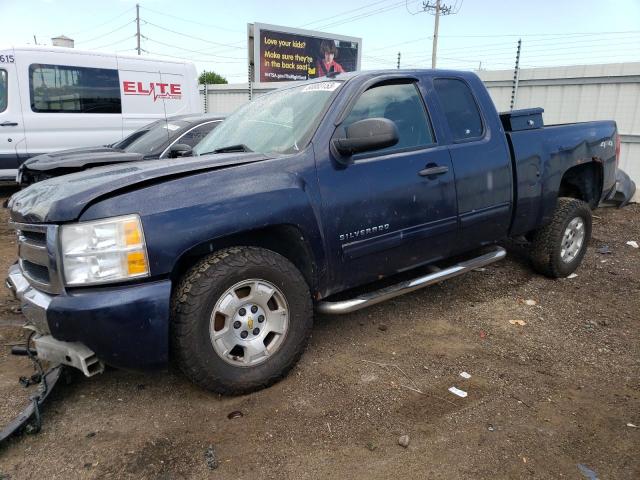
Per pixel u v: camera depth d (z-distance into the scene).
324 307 3.27
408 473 2.33
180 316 2.63
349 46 26.69
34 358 3.02
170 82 10.76
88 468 2.37
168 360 2.65
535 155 4.30
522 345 3.61
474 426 2.67
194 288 2.65
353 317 4.04
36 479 2.30
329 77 3.71
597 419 2.74
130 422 2.71
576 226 4.88
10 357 3.37
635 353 3.50
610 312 4.21
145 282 2.54
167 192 2.61
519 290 4.67
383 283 4.35
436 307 4.26
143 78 10.40
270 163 2.97
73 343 2.59
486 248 4.59
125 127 10.33
